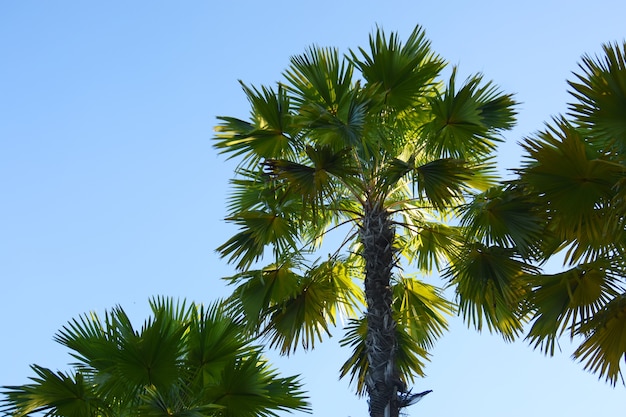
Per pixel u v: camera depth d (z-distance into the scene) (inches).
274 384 416.8
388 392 389.7
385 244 432.1
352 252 461.4
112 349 407.8
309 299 482.3
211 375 428.5
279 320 477.7
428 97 463.2
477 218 446.3
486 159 476.1
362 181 455.2
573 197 378.0
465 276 459.2
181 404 399.5
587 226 380.5
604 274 398.3
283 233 475.5
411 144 490.6
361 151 451.2
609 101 362.3
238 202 503.2
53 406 402.9
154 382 404.8
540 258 436.8
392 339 406.6
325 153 417.1
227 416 410.3
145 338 398.9
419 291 516.7
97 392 407.5
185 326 407.5
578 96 366.0
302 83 461.4
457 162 430.6
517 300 436.1
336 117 425.4
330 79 458.3
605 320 382.3
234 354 430.3
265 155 464.1
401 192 502.9
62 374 401.4
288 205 469.1
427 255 504.4
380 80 460.1
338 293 498.9
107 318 415.2
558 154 367.2
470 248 453.7
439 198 438.3
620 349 389.4
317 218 495.5
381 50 458.9
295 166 422.6
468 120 448.5
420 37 466.6
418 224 507.2
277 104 454.6
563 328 406.9
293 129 456.1
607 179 369.1
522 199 432.5
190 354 427.5
